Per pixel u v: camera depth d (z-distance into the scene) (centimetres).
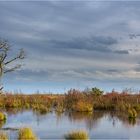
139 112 7069
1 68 5838
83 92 9281
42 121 5431
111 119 5747
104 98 8469
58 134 3959
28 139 3189
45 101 9781
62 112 7250
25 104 9350
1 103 8931
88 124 5038
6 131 4134
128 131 4306
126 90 8669
